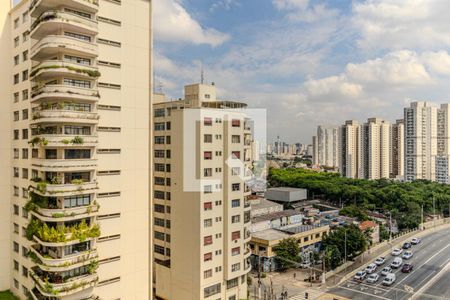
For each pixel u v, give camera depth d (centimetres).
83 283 3769
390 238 9850
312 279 7062
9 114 4888
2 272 4838
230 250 5625
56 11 3806
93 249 3919
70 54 3962
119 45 4353
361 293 6381
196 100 6238
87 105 4078
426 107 17200
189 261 5466
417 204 12056
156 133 6128
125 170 4419
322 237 8600
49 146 3784
